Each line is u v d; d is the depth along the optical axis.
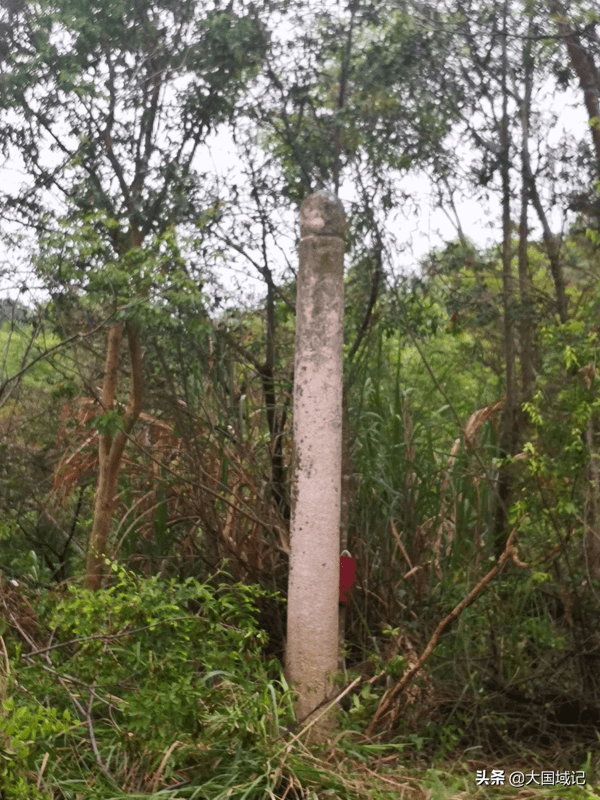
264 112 5.52
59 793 3.39
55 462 6.46
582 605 4.62
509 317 6.10
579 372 4.46
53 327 5.62
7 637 4.35
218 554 5.40
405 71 5.47
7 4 5.15
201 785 3.40
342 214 4.30
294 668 4.21
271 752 3.54
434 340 7.77
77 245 4.81
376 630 5.23
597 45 5.60
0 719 3.14
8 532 5.54
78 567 5.86
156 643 4.04
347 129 5.57
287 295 5.79
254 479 5.45
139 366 5.33
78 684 3.72
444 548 5.95
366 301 5.76
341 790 3.46
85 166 5.19
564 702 4.48
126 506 6.12
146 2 5.24
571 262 5.88
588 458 4.46
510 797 3.70
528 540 5.16
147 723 3.40
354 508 5.54
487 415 6.14
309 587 4.21
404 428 6.09
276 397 6.02
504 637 4.79
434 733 4.34
